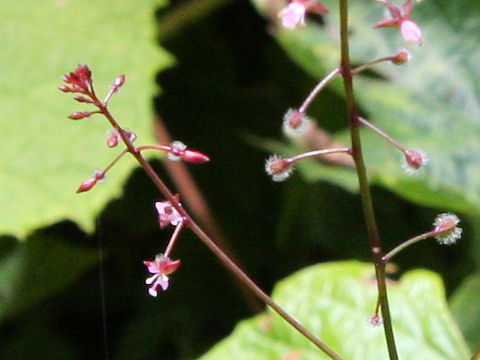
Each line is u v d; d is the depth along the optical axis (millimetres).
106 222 555
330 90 488
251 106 580
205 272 557
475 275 432
